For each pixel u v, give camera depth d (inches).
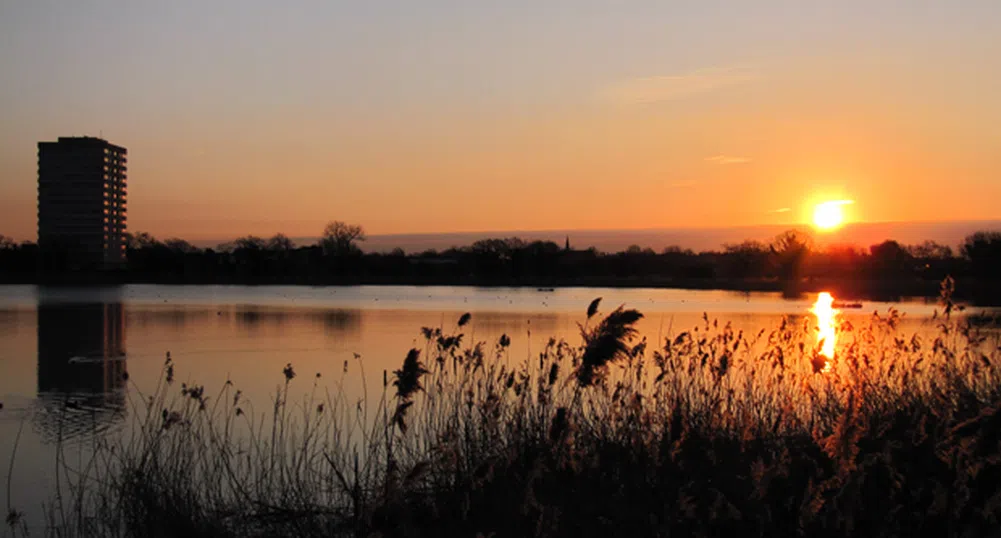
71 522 463.5
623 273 6515.8
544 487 333.4
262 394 916.6
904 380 512.7
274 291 4980.3
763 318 2333.9
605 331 351.3
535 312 2802.7
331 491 452.1
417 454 495.5
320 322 2313.0
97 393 1018.1
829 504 268.8
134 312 2827.3
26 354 1518.2
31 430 765.3
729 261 6284.5
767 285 5383.9
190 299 3875.5
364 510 352.8
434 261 7583.7
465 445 443.8
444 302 3636.8
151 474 447.5
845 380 515.8
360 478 457.7
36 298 3922.2
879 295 4035.4
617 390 442.9
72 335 1916.8
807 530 264.7
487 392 507.2
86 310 2938.0
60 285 5876.0
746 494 294.7
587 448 403.2
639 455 366.9
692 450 338.0
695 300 3814.0
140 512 431.2
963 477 275.7
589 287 5984.3
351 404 813.9
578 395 458.0
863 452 297.0
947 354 560.4
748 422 367.2
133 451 607.2
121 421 804.0
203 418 724.0
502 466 371.2
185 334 1931.6
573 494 326.0
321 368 1222.9
